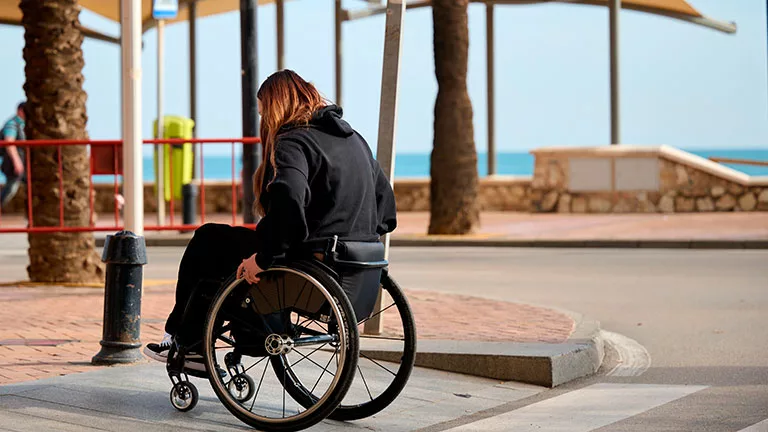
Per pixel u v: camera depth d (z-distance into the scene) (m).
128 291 8.75
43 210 14.38
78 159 14.50
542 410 7.64
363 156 6.85
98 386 7.91
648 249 21.44
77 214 14.51
